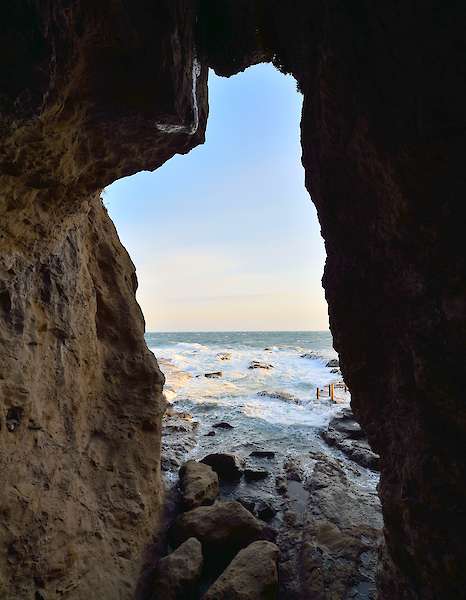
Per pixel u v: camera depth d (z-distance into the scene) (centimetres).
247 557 612
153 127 509
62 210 567
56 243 615
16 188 449
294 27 438
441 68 271
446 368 318
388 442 436
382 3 294
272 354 4069
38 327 565
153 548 673
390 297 395
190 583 584
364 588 617
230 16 511
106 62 405
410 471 367
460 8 249
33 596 448
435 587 350
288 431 1448
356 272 438
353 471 1076
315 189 470
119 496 652
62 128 420
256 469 1064
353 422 1414
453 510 323
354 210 414
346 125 373
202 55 574
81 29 362
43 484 512
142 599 576
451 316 308
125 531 623
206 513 727
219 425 1502
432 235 316
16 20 330
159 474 810
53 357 594
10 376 487
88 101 424
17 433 491
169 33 423
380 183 354
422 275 338
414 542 370
